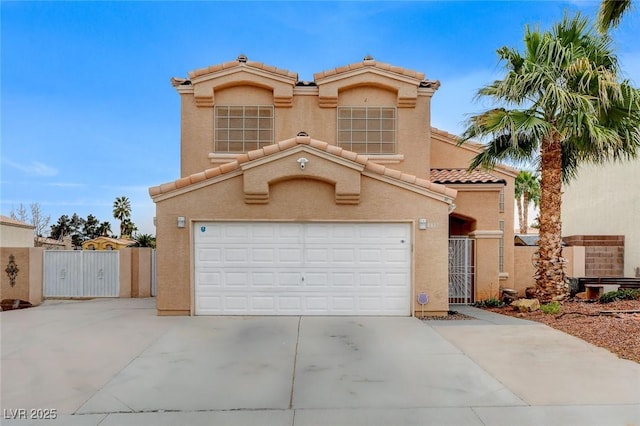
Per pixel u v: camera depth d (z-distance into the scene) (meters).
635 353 7.93
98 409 5.79
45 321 11.38
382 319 11.34
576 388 6.38
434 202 11.87
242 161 11.48
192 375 7.06
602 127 11.97
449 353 8.18
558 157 13.04
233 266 11.74
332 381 6.76
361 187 11.78
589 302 13.89
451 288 15.20
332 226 11.82
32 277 14.86
